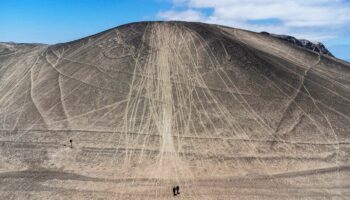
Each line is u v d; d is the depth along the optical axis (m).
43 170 33.56
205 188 30.72
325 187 31.52
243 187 31.00
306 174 33.19
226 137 37.25
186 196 29.64
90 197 29.67
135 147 35.97
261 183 31.64
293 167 34.09
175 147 35.91
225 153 35.31
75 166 33.94
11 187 31.11
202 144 36.31
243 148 36.03
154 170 33.06
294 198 29.83
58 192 30.41
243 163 34.22
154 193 30.03
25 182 31.83
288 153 35.81
